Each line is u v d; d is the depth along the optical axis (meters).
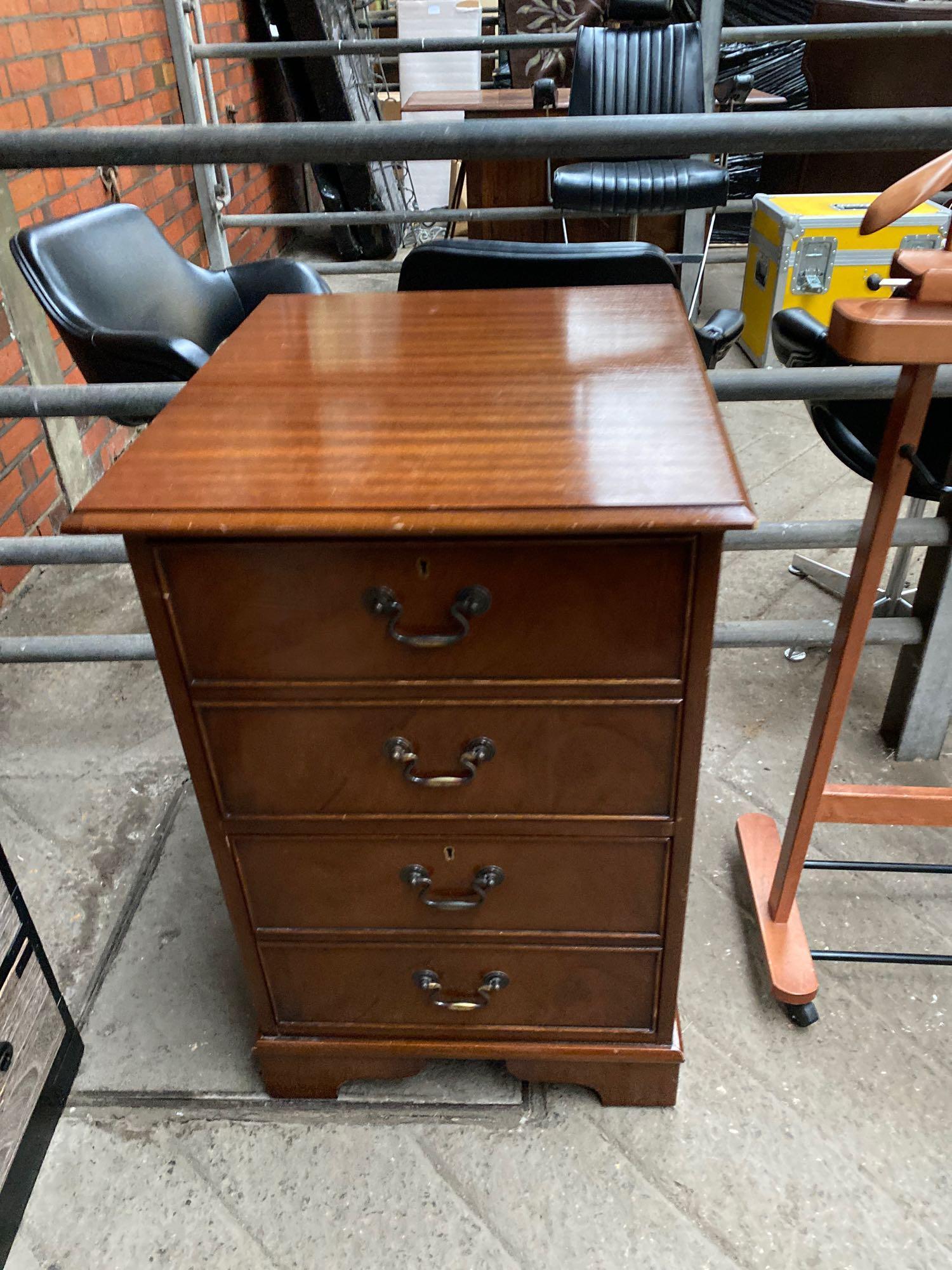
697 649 0.80
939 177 0.82
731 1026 1.25
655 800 0.90
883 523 0.98
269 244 4.64
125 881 1.49
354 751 0.88
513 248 1.34
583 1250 1.01
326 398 0.92
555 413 0.86
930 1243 1.01
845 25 2.93
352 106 4.18
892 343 0.83
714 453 0.78
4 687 1.95
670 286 1.23
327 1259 1.01
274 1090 1.17
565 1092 1.18
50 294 1.51
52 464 2.40
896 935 1.37
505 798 0.91
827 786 1.23
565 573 0.76
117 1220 1.06
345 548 0.75
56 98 2.46
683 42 3.01
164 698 1.91
